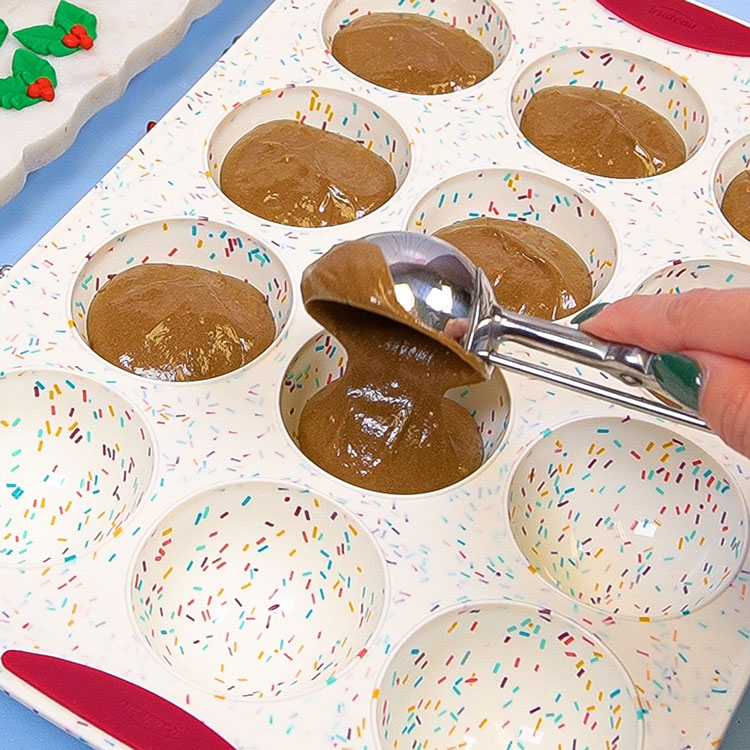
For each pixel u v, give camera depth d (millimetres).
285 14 728
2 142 714
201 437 608
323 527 604
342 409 624
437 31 751
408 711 578
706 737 560
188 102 690
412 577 585
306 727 554
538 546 628
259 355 639
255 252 661
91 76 740
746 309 511
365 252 569
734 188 706
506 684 586
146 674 559
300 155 690
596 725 577
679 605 611
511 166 688
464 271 572
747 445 511
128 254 658
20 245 732
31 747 602
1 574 575
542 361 636
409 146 691
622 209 680
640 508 633
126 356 633
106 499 617
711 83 726
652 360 532
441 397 624
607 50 734
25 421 621
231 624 596
